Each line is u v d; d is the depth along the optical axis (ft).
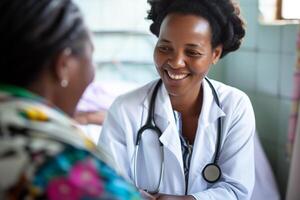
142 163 4.23
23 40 1.96
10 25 1.95
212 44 3.99
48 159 1.82
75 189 1.79
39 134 1.88
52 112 2.03
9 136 1.85
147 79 10.04
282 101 7.88
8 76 2.02
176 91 4.00
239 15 4.08
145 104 4.23
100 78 9.84
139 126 4.18
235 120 4.30
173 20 3.84
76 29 2.10
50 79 2.10
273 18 8.25
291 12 7.86
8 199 1.76
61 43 2.03
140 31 9.81
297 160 6.65
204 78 4.33
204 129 4.19
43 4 2.01
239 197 4.22
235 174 4.21
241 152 4.27
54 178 1.78
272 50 8.05
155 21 4.17
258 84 8.55
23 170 1.78
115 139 4.24
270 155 8.37
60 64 2.07
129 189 1.92
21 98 1.99
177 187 4.15
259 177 7.43
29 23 1.96
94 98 8.52
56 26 2.01
